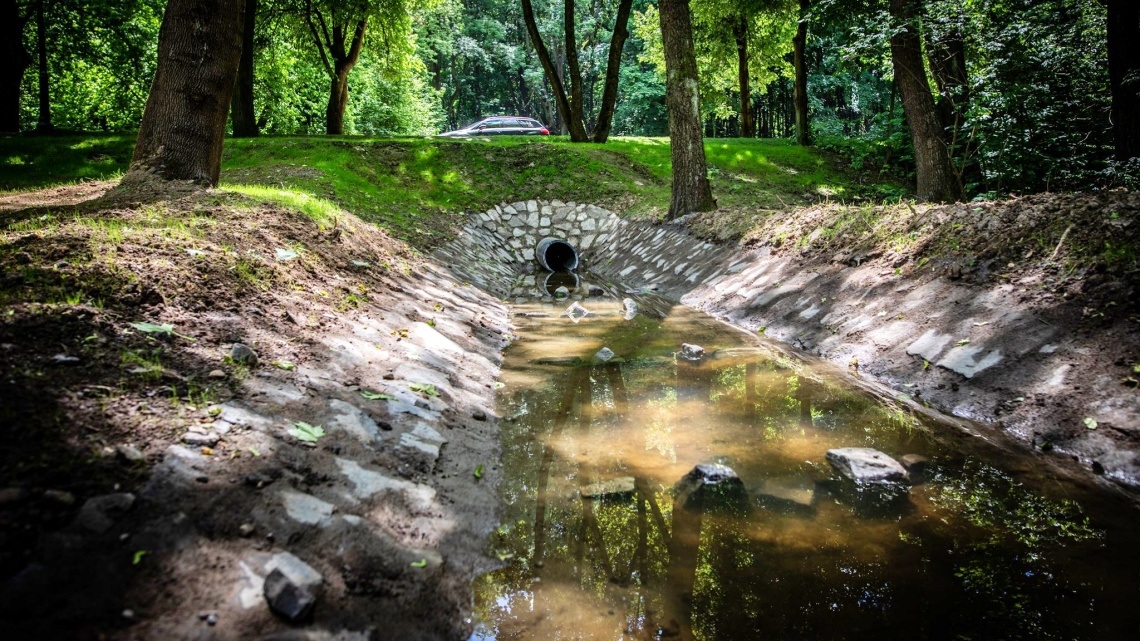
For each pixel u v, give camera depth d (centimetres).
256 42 2539
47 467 242
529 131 3003
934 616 247
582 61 4662
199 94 794
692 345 666
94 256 432
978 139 1302
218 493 261
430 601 253
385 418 392
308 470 302
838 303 690
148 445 274
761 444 425
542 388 560
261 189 856
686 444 428
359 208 1234
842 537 308
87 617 191
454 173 1753
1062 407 405
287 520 261
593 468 392
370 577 251
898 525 318
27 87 2703
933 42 1106
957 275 583
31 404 272
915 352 543
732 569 284
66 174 1427
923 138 1228
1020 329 483
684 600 263
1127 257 459
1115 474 351
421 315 665
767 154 2342
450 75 4725
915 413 465
